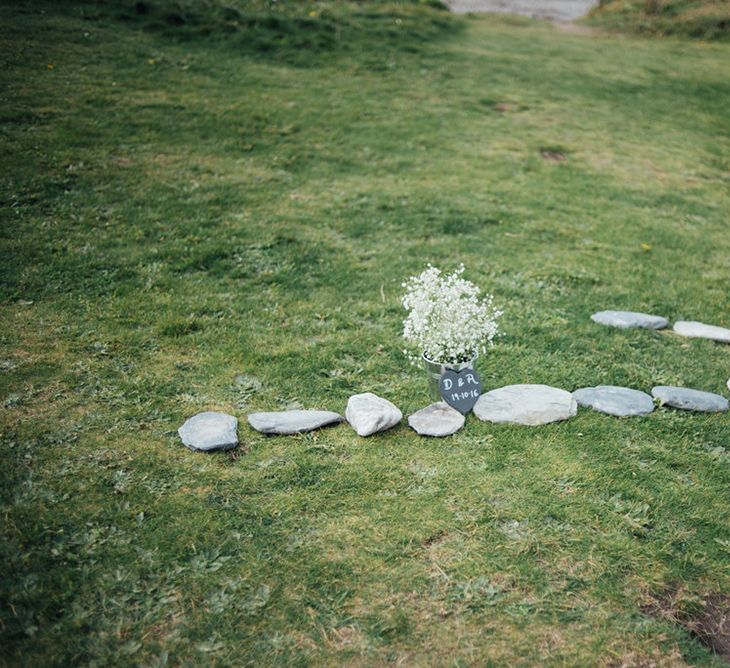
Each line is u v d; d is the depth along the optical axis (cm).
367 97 1245
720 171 1110
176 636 303
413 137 1092
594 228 841
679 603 330
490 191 925
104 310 582
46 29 1264
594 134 1208
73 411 450
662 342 591
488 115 1239
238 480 399
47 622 304
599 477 414
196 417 448
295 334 572
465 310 462
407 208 849
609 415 480
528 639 307
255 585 330
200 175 878
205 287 638
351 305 625
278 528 365
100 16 1384
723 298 685
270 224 775
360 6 1845
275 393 492
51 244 676
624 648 305
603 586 337
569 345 573
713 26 2053
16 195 756
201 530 360
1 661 285
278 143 1006
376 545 357
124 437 430
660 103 1424
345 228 785
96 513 366
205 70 1245
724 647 312
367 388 505
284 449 430
